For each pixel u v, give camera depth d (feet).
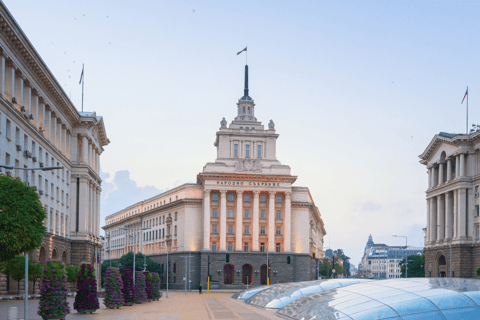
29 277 207.92
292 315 147.43
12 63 201.05
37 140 233.76
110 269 188.24
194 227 454.40
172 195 491.72
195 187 461.78
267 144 465.06
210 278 432.25
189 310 183.42
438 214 367.66
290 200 452.76
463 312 112.06
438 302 115.44
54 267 128.98
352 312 121.39
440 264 362.12
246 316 158.71
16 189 150.92
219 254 435.94
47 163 251.39
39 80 235.20
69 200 297.74
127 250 609.01
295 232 460.55
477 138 327.06
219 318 151.12
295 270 450.30
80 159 308.40
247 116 483.51
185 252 449.06
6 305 170.71
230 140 463.01
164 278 483.10
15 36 192.95
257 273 437.99
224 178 442.91
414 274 611.06
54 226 262.67
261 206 453.17
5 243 145.79
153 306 205.98
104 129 346.74
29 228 150.30
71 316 149.07
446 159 358.84
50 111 258.98
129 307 197.26
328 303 134.82
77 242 298.76
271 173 451.12
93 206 331.98
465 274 327.47
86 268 161.17
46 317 125.59
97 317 147.13
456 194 340.80
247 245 449.48
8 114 195.62
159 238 514.27
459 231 332.80
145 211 553.23
